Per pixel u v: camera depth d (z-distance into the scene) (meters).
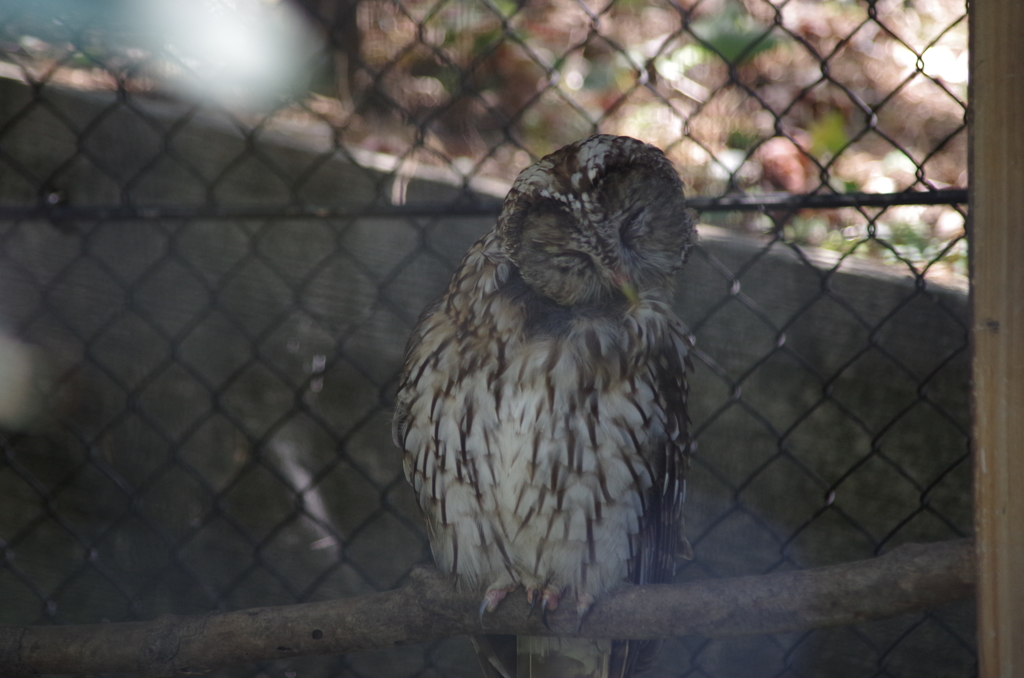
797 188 10.02
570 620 7.81
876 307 8.35
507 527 7.85
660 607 7.77
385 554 8.41
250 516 8.45
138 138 8.48
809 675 8.37
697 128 10.66
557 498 7.84
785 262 8.34
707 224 8.52
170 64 8.54
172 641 7.83
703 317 8.32
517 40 8.15
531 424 7.83
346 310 8.45
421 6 11.30
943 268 8.45
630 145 7.83
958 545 7.68
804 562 8.38
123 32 8.53
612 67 11.49
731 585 7.75
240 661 7.84
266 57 9.05
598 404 7.83
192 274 8.44
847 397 8.36
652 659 8.00
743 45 11.11
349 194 8.48
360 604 7.81
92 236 8.45
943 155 10.35
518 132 10.94
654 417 7.86
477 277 7.85
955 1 11.78
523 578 7.85
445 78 11.20
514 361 7.83
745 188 9.98
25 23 8.52
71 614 8.42
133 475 8.45
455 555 7.88
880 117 10.91
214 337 8.47
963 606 8.36
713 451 8.38
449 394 7.85
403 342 8.42
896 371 8.35
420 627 7.81
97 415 8.47
